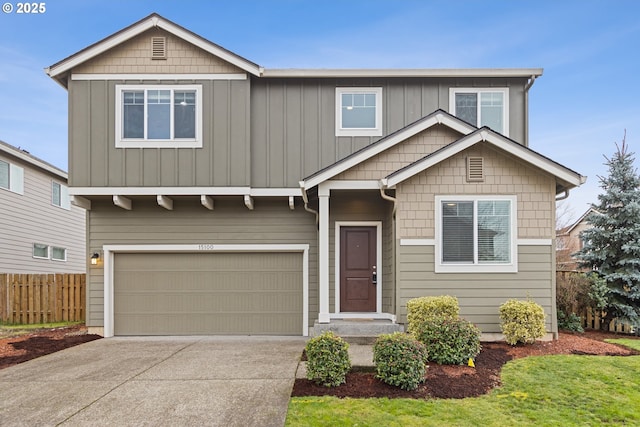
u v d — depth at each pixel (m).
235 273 10.46
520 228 8.69
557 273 10.34
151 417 4.92
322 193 9.12
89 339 9.60
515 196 8.72
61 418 4.91
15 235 15.67
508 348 7.75
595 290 9.81
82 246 20.55
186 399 5.47
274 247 10.36
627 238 10.15
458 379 6.09
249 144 9.91
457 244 8.67
